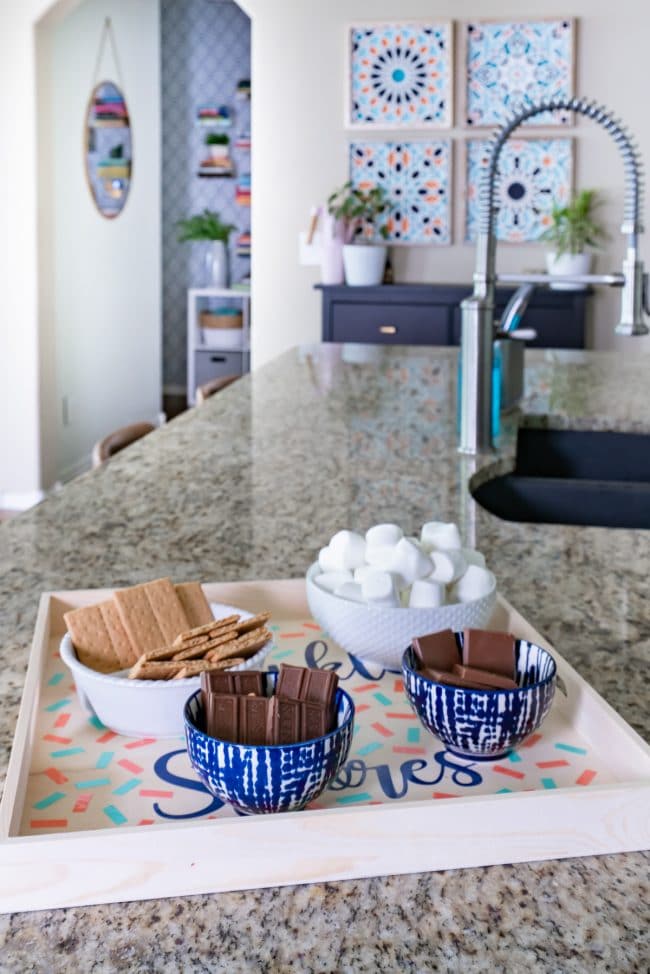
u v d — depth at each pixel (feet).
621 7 16.14
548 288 16.10
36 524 4.81
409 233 17.03
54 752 2.63
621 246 16.65
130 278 23.02
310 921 1.94
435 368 10.69
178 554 4.32
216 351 26.61
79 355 20.20
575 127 16.43
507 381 7.87
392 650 3.05
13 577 4.03
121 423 22.86
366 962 1.82
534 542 4.61
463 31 16.44
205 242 28.48
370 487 5.56
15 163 16.51
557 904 1.99
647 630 3.52
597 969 1.80
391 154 16.88
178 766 2.57
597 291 16.72
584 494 6.70
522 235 16.75
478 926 1.92
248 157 27.84
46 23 16.43
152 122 23.82
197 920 1.95
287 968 1.81
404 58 16.60
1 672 3.11
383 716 2.85
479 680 2.54
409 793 2.43
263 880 2.05
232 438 6.93
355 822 2.06
